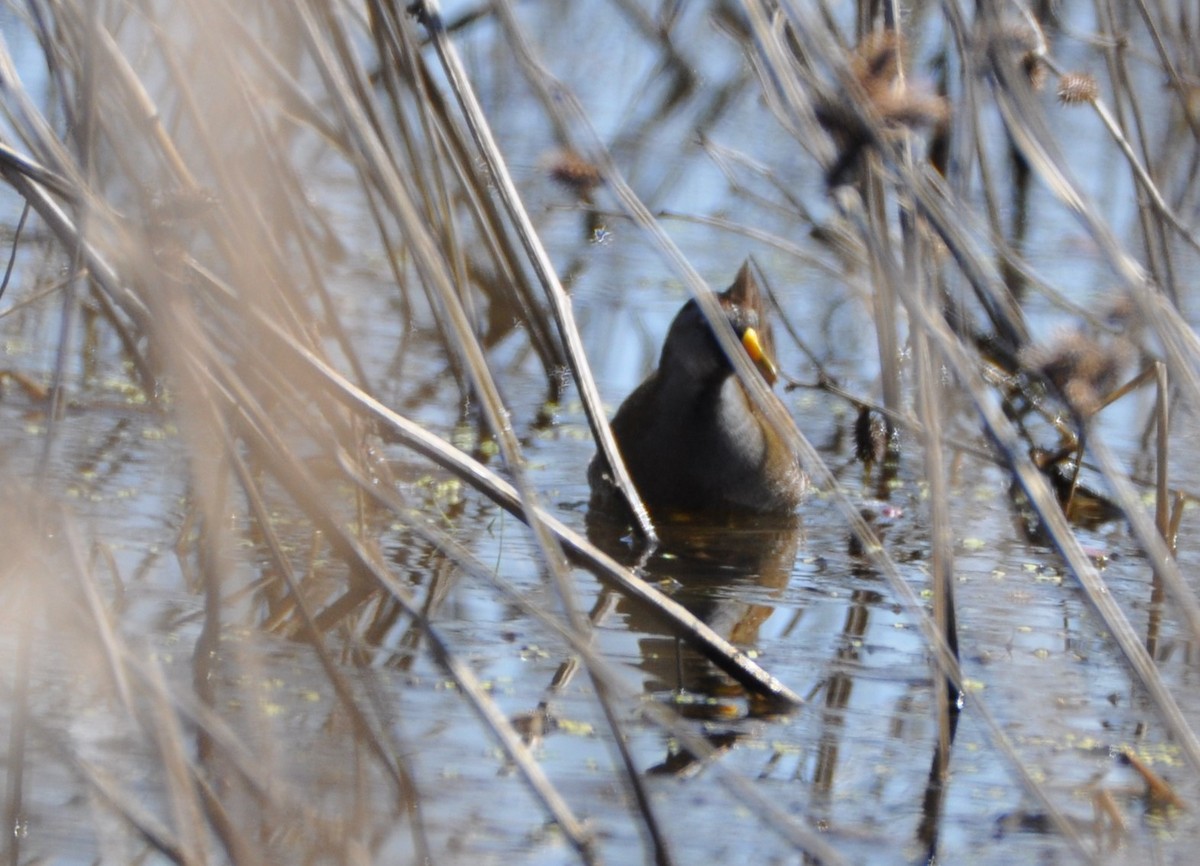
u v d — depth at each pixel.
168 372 6.24
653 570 9.30
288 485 6.93
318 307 12.98
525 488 6.16
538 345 12.57
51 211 6.44
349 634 7.83
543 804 5.39
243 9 10.35
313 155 16.39
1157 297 5.98
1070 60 15.14
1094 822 6.25
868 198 6.25
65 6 7.64
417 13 9.12
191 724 6.52
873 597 8.91
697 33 19.72
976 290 6.44
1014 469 5.86
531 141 17.62
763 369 10.66
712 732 6.98
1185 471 10.95
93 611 5.46
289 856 5.52
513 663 7.61
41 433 10.07
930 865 5.87
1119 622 5.67
